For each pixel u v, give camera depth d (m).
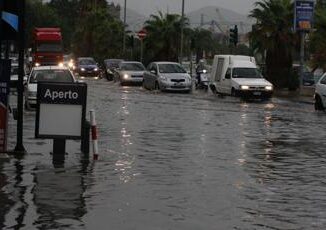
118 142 19.78
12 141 19.34
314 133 23.59
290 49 55.53
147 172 14.53
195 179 13.84
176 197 12.01
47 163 15.40
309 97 46.34
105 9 110.19
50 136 16.48
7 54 20.31
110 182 13.27
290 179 14.12
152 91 50.22
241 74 43.19
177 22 78.94
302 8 47.47
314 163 16.45
